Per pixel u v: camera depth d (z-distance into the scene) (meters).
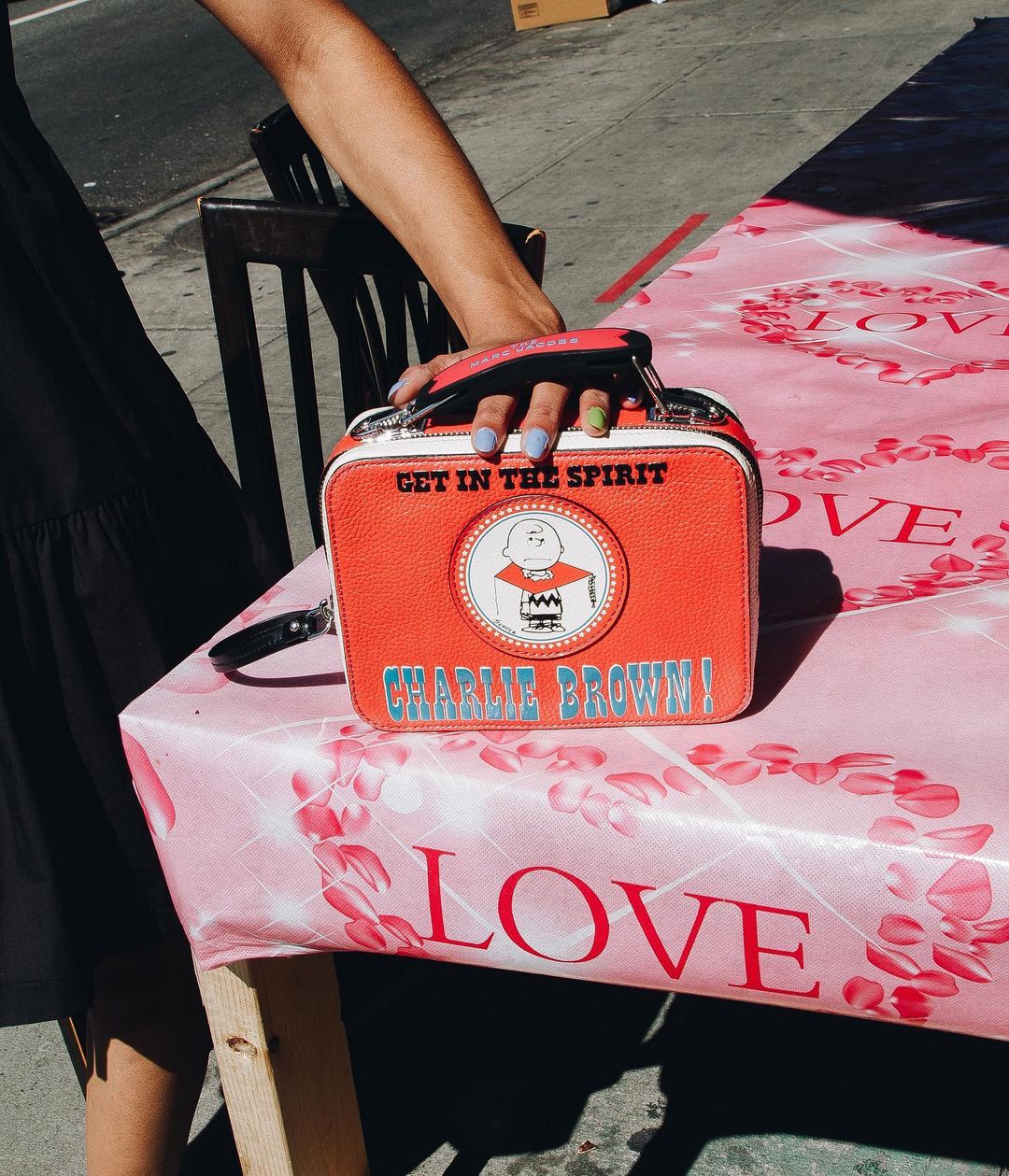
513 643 0.79
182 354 4.65
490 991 1.77
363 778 0.81
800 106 6.61
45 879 1.02
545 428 0.73
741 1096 1.58
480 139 6.97
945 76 2.51
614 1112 1.58
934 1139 1.50
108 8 11.74
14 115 1.06
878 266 1.66
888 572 0.96
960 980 0.71
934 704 0.80
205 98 8.59
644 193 5.70
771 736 0.79
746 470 0.74
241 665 0.88
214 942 0.93
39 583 1.03
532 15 9.33
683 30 8.60
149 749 0.87
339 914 0.87
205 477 1.19
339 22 1.06
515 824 0.78
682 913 0.76
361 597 0.79
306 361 1.61
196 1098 1.27
